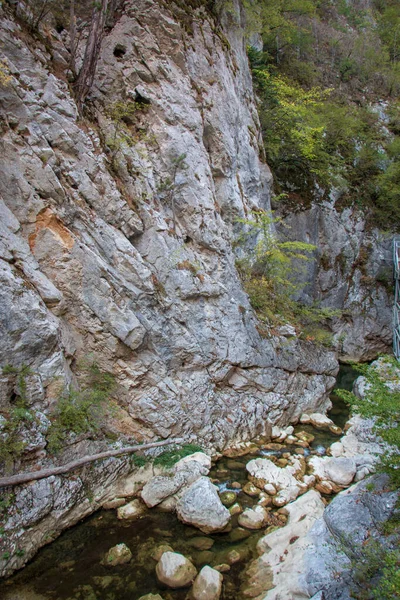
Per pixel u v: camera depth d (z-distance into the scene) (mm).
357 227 20125
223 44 13594
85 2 10719
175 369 9555
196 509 7078
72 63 9578
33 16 9156
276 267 13797
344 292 19484
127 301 8664
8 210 7512
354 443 10242
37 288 7527
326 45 29000
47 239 7934
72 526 6973
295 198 18516
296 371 12258
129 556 6348
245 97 15547
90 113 9977
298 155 18656
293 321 13609
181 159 10516
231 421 10172
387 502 5930
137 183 9891
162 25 11109
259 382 10945
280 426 11234
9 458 6355
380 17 34750
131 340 8398
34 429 6805
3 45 8180
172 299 9672
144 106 10734
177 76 11344
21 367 6949
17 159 7758
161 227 9852
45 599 5582
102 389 8383
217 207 12031
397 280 18250
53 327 7297
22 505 6320
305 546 6340
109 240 8805
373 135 23859
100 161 9164
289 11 23953
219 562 6305
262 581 5934
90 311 8250
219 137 12539
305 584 5598
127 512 7328
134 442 8383
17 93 7906
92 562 6246
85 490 7285
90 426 7676
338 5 32531
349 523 6051
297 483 8445
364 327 19266
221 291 10859
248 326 11211
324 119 20469
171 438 8891
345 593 5195
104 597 5637
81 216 8562
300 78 24000
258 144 16312
